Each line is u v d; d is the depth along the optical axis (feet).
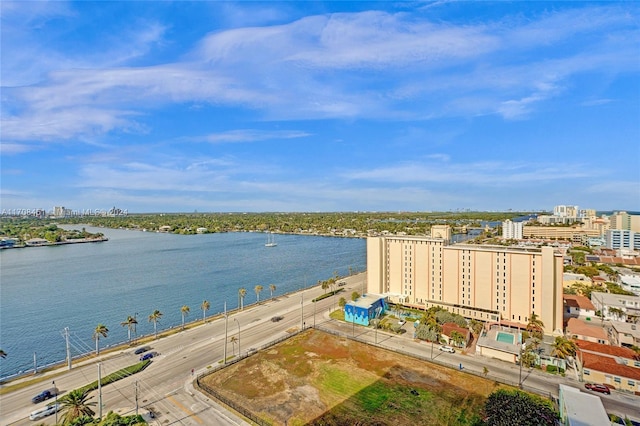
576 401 195.52
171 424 205.87
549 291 344.49
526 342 321.73
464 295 399.24
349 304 393.91
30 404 226.58
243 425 204.74
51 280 644.27
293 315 416.05
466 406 220.02
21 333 399.85
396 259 451.94
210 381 255.29
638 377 236.02
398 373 264.93
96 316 454.40
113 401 229.66
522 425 178.91
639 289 498.28
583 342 296.10
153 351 310.86
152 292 563.89
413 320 389.60
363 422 204.74
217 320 401.08
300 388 244.22
